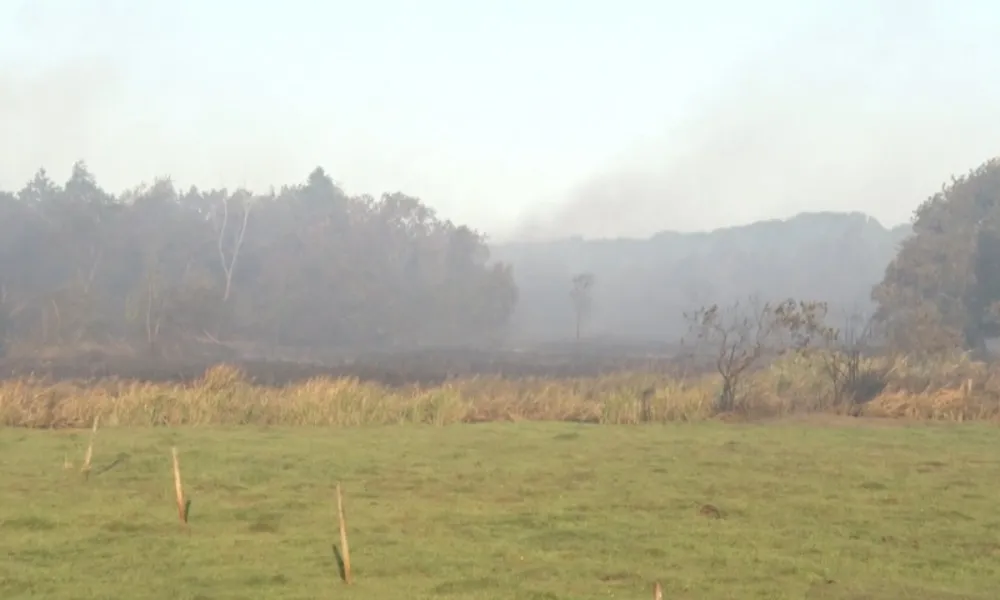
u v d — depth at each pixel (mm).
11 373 47094
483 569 11188
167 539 12375
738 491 16594
